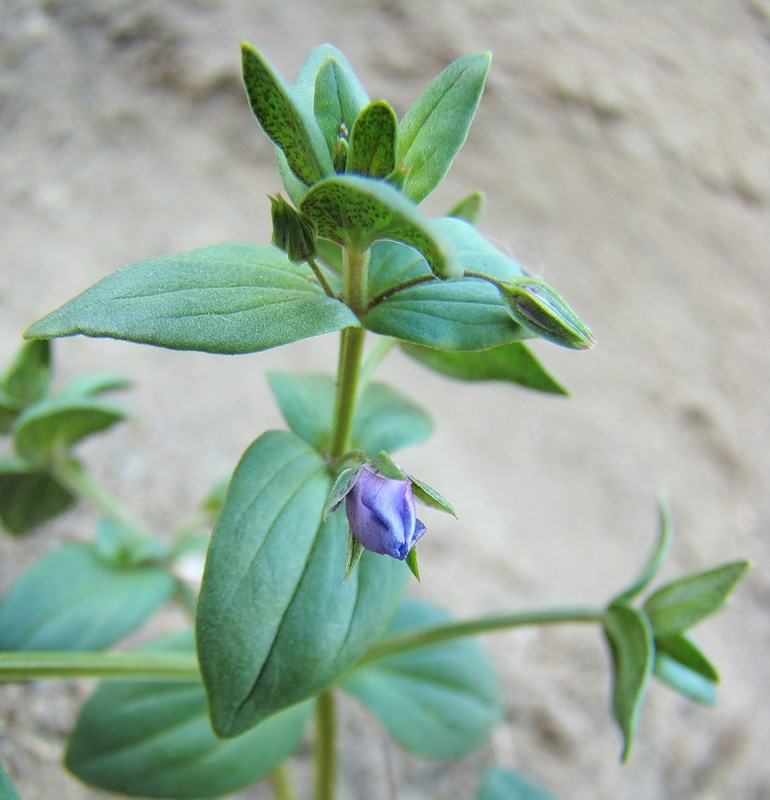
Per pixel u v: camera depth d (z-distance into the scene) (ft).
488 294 0.15
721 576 0.17
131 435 0.29
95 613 0.21
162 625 0.27
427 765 0.26
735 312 0.34
